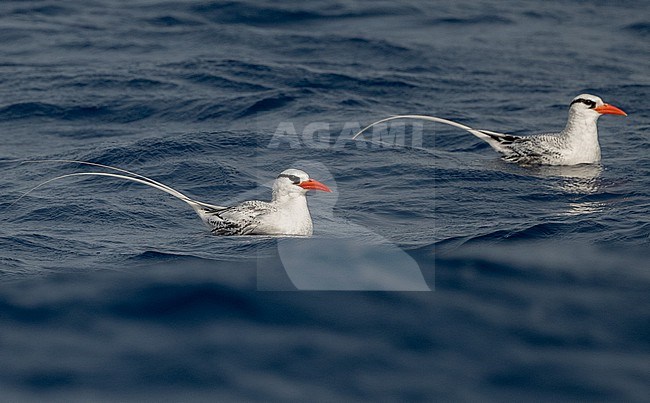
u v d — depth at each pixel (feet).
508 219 71.67
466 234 67.46
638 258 63.00
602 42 135.23
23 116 103.65
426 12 148.97
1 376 51.03
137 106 106.32
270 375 50.70
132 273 61.57
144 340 53.93
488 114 105.50
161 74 117.39
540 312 56.18
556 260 62.85
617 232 67.97
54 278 61.26
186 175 83.82
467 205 75.41
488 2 156.56
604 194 79.51
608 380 50.06
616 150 94.12
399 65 122.93
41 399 49.24
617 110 88.53
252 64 121.19
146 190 80.18
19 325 55.57
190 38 133.59
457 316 55.72
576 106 88.84
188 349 52.95
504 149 90.48
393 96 110.83
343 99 108.78
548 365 51.37
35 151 92.68
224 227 68.85
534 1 157.38
